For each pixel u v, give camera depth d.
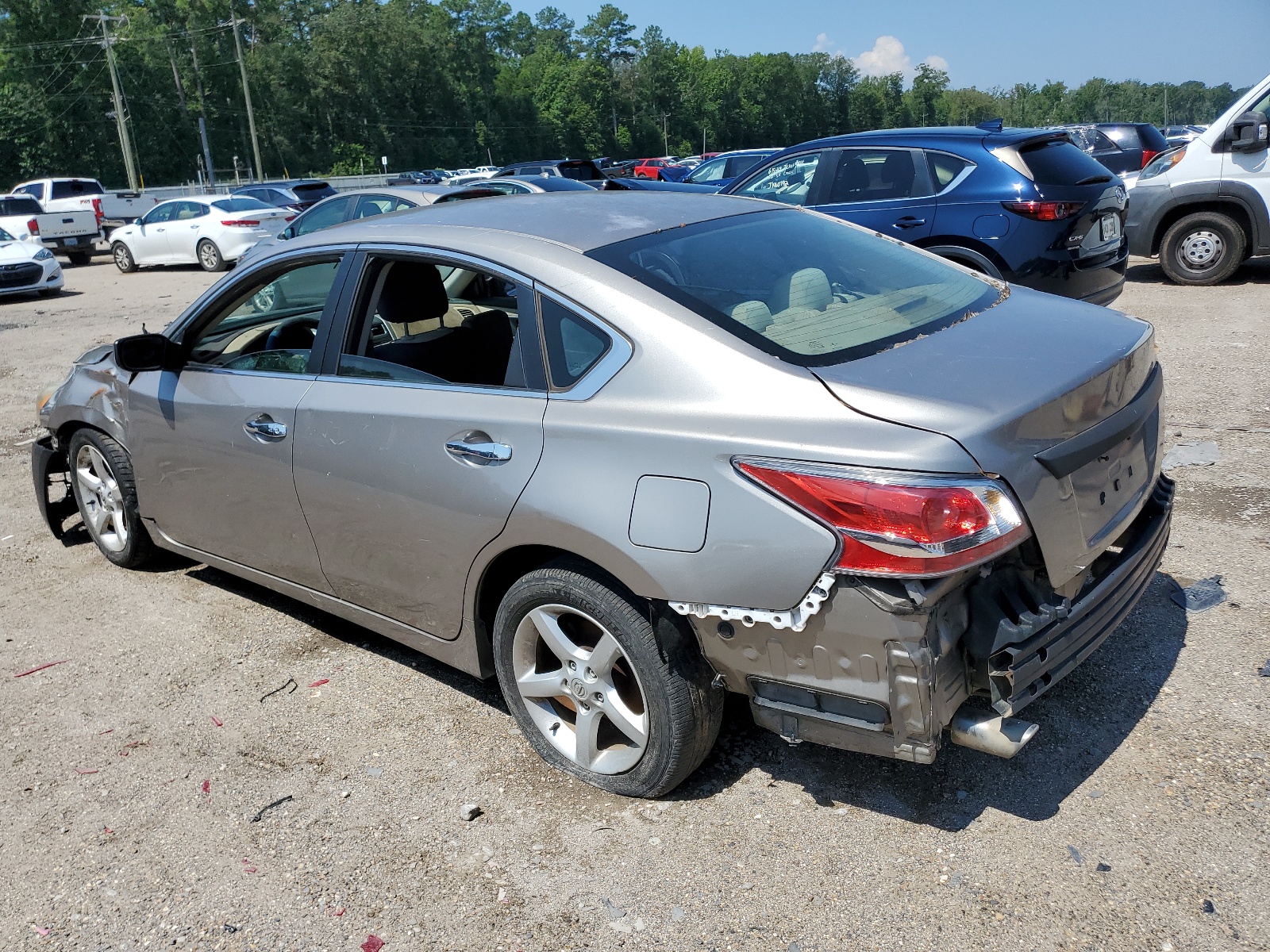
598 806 2.85
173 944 2.45
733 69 163.88
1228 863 2.41
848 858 2.54
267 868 2.69
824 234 3.36
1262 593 3.66
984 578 2.31
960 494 2.14
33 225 22.88
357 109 104.75
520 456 2.74
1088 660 3.34
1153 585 3.81
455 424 2.91
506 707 3.42
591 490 2.57
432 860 2.67
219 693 3.62
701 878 2.52
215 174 92.19
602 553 2.56
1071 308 3.08
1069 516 2.38
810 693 2.39
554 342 2.78
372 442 3.14
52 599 4.53
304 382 3.43
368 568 3.31
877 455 2.20
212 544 4.04
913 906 2.37
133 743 3.33
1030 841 2.54
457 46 121.31
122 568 4.82
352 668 3.75
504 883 2.56
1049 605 2.34
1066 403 2.38
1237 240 9.81
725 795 2.83
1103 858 2.46
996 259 6.80
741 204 3.51
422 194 11.18
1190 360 7.04
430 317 3.15
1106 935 2.23
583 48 145.62
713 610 2.41
